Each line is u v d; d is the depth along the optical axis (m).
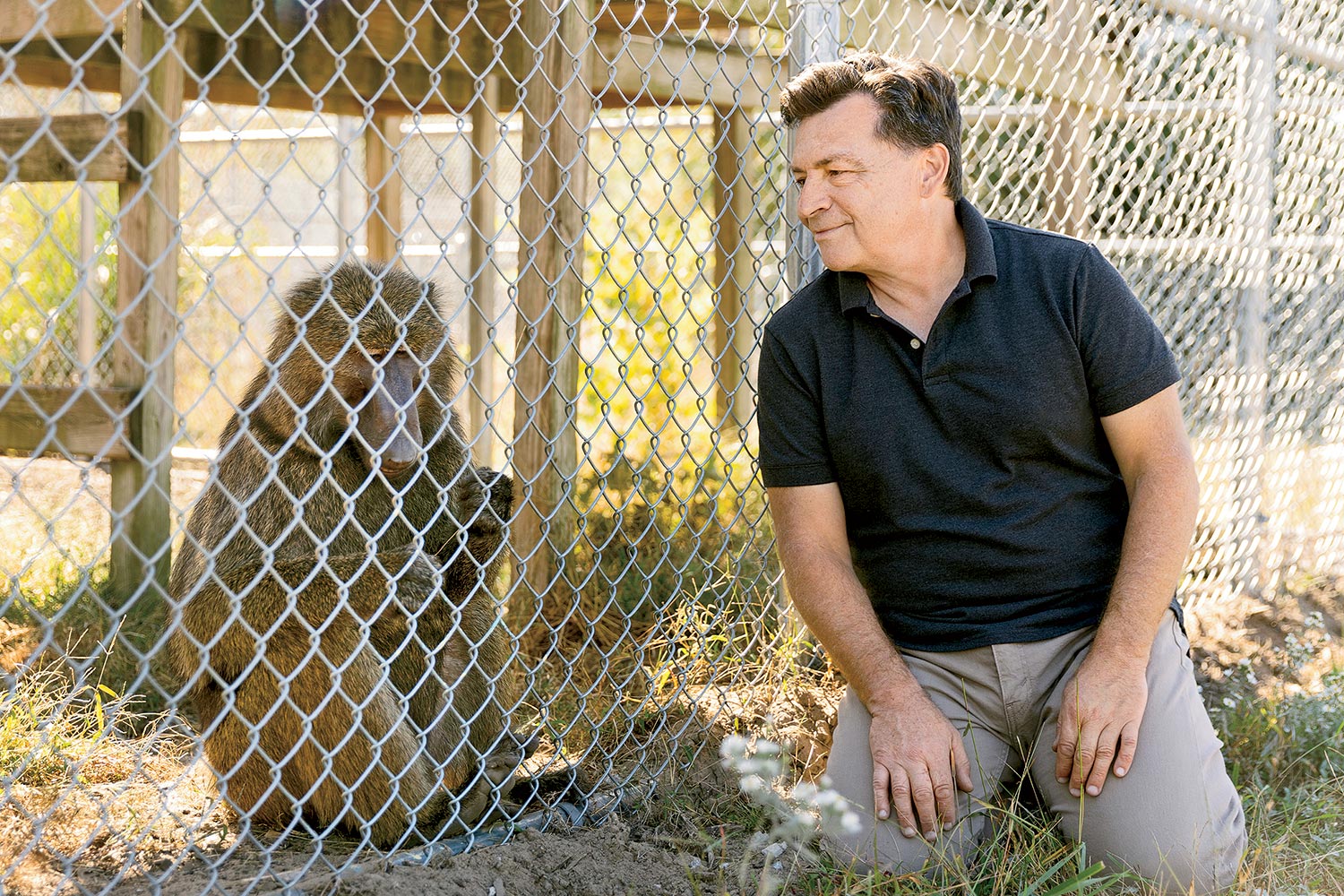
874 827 2.68
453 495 3.09
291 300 2.88
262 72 6.28
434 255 9.14
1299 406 5.66
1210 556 5.07
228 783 2.77
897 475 2.90
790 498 3.04
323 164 9.82
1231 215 5.21
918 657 3.01
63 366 8.27
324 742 2.64
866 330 2.89
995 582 2.90
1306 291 5.65
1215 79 5.11
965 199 2.88
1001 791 3.06
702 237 10.52
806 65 3.40
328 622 2.30
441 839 2.76
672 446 7.39
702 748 3.30
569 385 4.52
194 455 7.98
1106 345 2.81
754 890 2.66
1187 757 2.70
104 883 2.45
